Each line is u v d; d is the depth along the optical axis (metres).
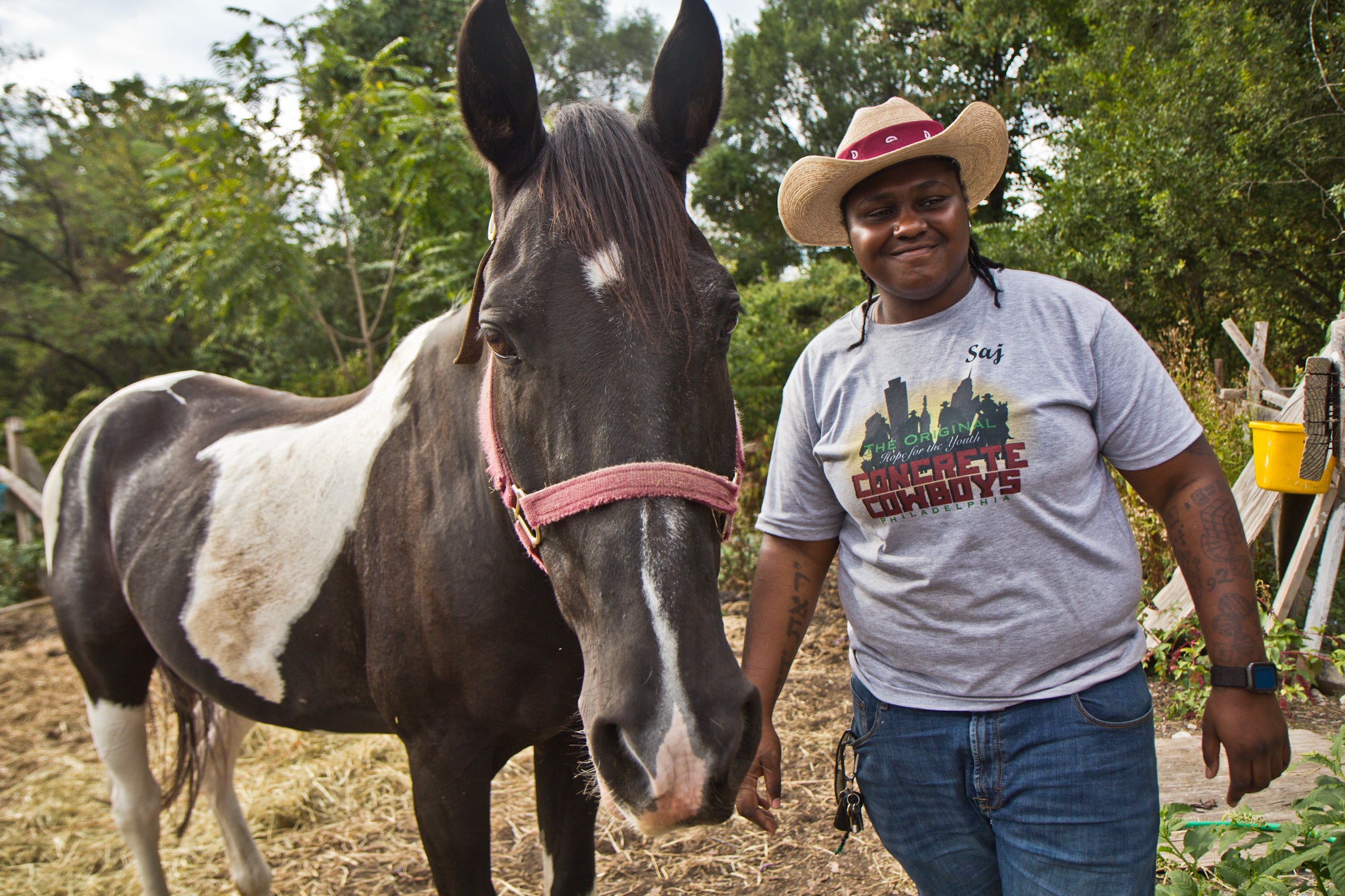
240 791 3.21
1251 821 1.58
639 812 0.94
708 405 1.13
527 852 2.59
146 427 2.36
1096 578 1.10
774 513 1.35
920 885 1.30
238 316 7.02
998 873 1.25
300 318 7.02
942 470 1.12
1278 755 1.04
